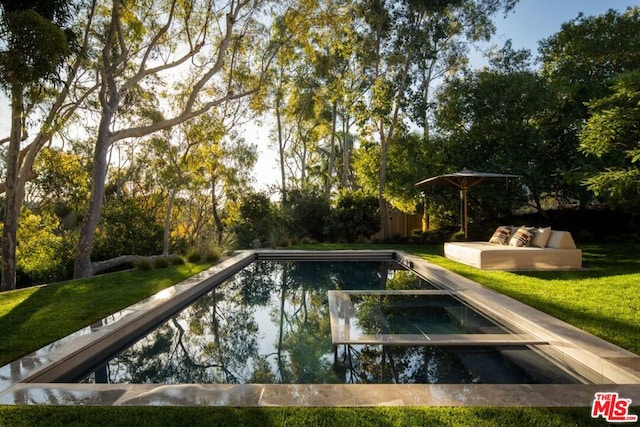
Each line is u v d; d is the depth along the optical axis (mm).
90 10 11102
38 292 6770
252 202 18469
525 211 17562
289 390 2697
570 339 3621
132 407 2451
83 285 7285
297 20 14273
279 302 6922
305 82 20844
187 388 2730
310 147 28125
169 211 17141
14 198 10828
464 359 3807
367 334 4492
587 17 14203
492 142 14719
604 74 13781
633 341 3564
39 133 11453
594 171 11625
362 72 16656
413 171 15320
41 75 5727
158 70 11961
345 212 16656
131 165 19516
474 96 14883
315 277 9352
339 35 15320
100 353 4035
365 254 12586
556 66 15016
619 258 9375
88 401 2545
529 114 14031
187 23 12133
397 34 15359
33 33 5387
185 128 16609
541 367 3598
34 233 15055
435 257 10609
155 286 6965
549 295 5492
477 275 7312
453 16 16719
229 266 9547
